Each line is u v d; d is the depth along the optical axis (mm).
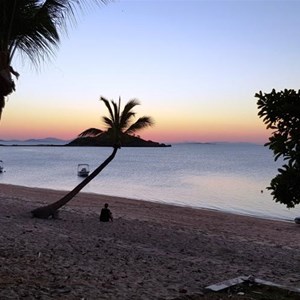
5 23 5301
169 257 11398
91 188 52281
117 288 7004
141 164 119625
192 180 66188
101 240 13641
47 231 14648
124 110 21547
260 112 4492
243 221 25750
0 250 9586
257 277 9148
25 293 5961
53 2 5871
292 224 25641
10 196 32375
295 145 4332
